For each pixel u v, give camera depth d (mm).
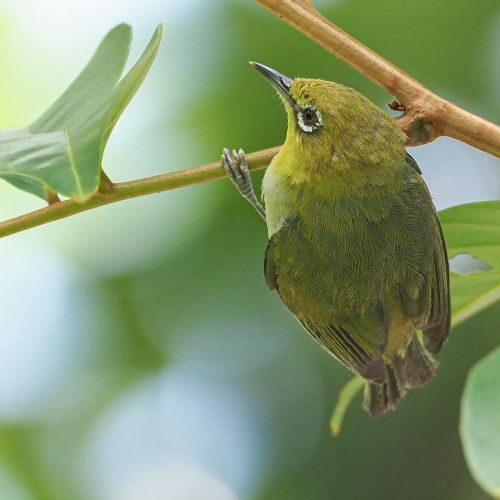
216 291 11938
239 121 11688
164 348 12141
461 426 5426
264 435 12266
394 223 7742
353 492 11844
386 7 11711
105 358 12242
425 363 8180
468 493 11398
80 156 5141
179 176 6059
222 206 11789
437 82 11867
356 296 7855
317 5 11828
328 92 7684
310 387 12164
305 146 7770
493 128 6328
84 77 6059
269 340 12070
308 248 7938
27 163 5176
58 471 12273
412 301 7809
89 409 12352
